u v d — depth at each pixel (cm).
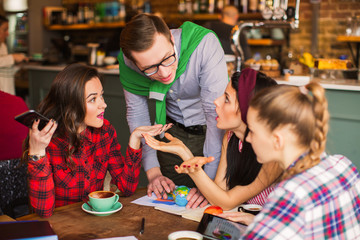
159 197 160
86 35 728
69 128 155
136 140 164
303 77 331
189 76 186
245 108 139
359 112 282
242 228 124
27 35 714
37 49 722
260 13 524
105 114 402
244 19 543
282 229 98
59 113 157
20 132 216
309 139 104
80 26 683
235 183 155
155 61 152
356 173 116
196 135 213
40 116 131
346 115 288
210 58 181
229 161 156
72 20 702
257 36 531
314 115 102
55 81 156
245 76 141
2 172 163
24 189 169
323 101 103
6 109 210
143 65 154
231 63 339
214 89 178
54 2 737
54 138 159
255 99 108
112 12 657
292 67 363
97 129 169
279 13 318
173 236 115
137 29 148
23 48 720
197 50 181
